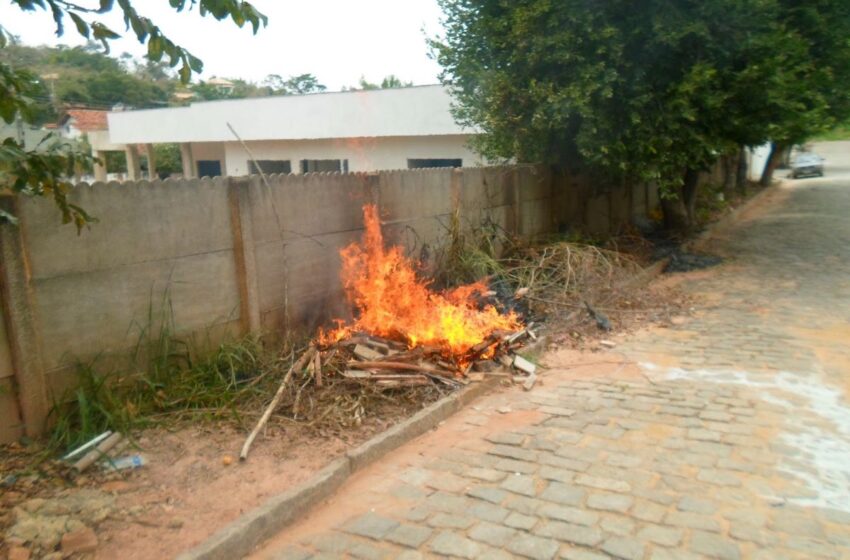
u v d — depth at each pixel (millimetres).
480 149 11836
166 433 4660
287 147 21297
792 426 5012
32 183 3635
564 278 9102
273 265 6359
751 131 11016
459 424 5301
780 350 6965
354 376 5578
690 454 4562
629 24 9883
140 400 4898
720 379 6152
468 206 9641
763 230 16641
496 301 8070
